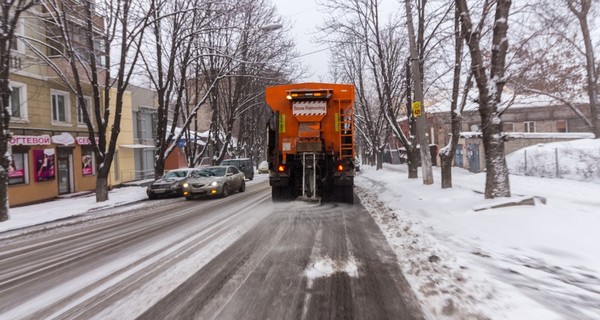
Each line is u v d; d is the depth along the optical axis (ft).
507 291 14.90
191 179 59.47
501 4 31.07
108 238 30.35
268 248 23.53
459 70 46.78
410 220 30.86
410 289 15.79
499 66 31.48
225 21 81.10
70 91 71.97
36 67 64.80
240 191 67.10
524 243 21.35
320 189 39.42
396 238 25.17
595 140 59.77
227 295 15.85
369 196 50.08
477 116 104.73
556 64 50.65
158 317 13.91
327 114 38.88
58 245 29.22
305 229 29.04
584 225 22.82
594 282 15.70
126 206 55.52
